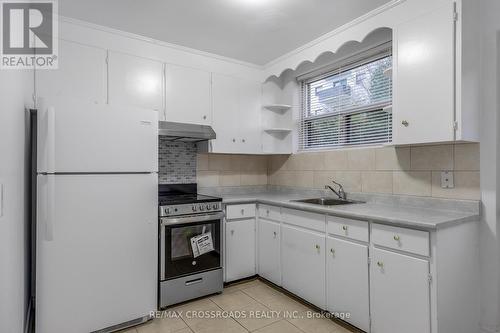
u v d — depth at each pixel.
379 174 2.55
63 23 2.32
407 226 1.74
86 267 1.98
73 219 1.94
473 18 1.84
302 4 2.12
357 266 2.03
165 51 2.82
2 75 1.13
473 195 1.96
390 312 1.82
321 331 2.09
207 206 2.67
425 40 1.88
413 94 1.94
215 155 3.49
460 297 1.76
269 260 2.87
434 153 2.16
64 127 1.91
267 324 2.19
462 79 1.73
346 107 2.97
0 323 1.13
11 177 1.30
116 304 2.10
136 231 2.20
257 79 3.43
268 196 3.24
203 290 2.62
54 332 1.87
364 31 2.29
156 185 2.31
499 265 1.88
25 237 1.84
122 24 2.45
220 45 2.87
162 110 2.78
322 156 3.11
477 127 1.87
